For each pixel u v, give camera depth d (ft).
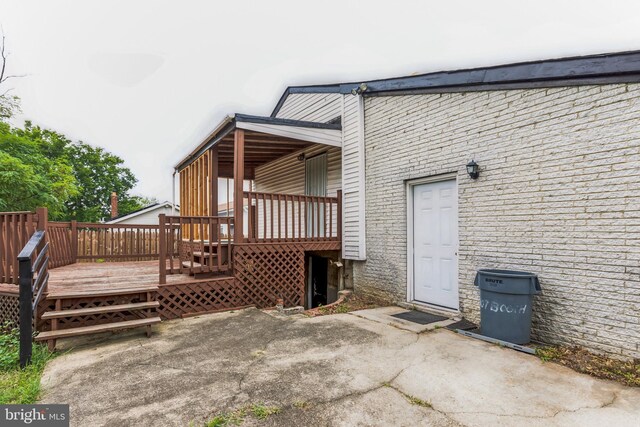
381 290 20.49
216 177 23.36
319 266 26.66
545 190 12.83
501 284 12.62
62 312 12.85
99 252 30.04
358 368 10.39
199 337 13.58
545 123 12.87
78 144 92.48
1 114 44.16
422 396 8.61
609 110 11.14
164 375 9.93
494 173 14.60
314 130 22.41
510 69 13.82
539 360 11.00
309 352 11.80
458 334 13.83
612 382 9.46
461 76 15.74
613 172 11.03
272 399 8.44
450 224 17.06
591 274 11.50
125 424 7.33
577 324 11.81
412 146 18.67
